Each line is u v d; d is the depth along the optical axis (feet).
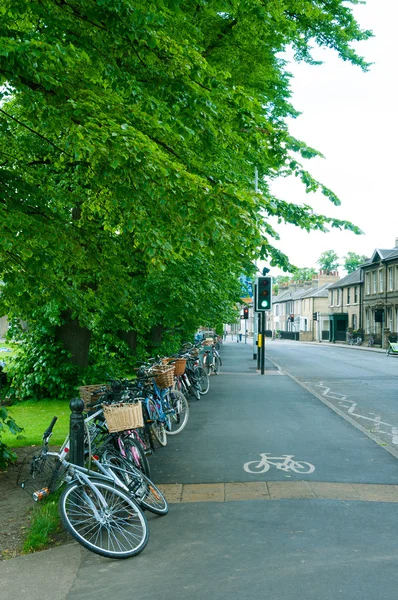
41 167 28.86
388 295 178.60
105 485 15.89
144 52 19.98
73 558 15.12
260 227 21.04
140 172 18.60
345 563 14.47
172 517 18.13
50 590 13.38
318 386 60.44
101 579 13.89
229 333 384.68
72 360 46.78
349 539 16.07
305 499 19.83
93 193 26.48
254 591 13.06
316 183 27.17
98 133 17.84
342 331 223.92
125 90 19.84
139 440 22.59
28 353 46.47
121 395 21.31
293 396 48.60
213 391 52.19
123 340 69.72
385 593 12.87
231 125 23.59
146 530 15.71
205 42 34.96
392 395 52.47
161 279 47.85
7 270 24.81
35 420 37.76
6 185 23.27
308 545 15.66
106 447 19.21
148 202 20.39
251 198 19.85
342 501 19.57
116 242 29.55
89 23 19.75
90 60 19.74
